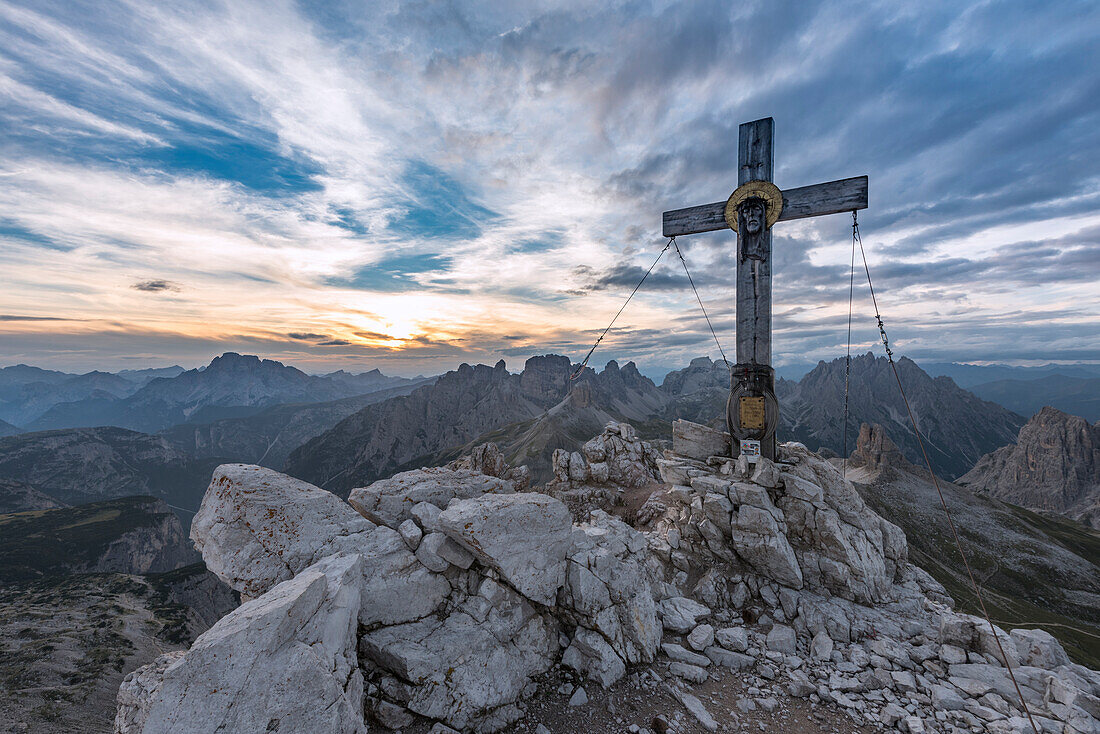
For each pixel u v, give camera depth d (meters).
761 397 14.78
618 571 10.53
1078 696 8.23
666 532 15.19
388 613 8.08
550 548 9.79
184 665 5.06
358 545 8.54
